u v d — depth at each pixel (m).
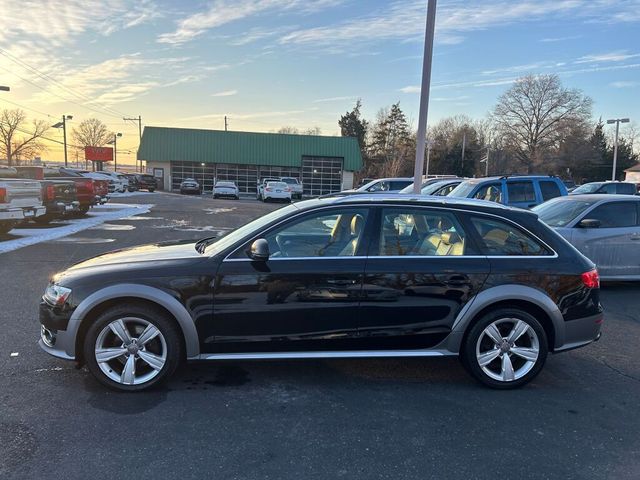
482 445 3.25
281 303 3.88
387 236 4.05
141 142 49.66
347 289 3.91
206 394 3.90
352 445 3.21
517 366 4.15
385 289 3.93
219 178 50.84
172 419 3.49
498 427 3.49
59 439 3.19
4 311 5.93
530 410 3.76
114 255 4.36
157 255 4.15
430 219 4.13
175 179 50.50
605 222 7.79
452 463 3.03
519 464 3.04
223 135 50.59
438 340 4.04
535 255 4.14
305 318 3.91
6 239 11.95
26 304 6.26
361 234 4.04
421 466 2.99
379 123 81.62
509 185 11.04
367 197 4.24
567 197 8.79
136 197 35.00
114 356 3.86
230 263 3.88
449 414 3.67
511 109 75.88
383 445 3.22
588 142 72.62
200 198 37.34
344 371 4.43
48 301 3.90
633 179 72.56
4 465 2.89
